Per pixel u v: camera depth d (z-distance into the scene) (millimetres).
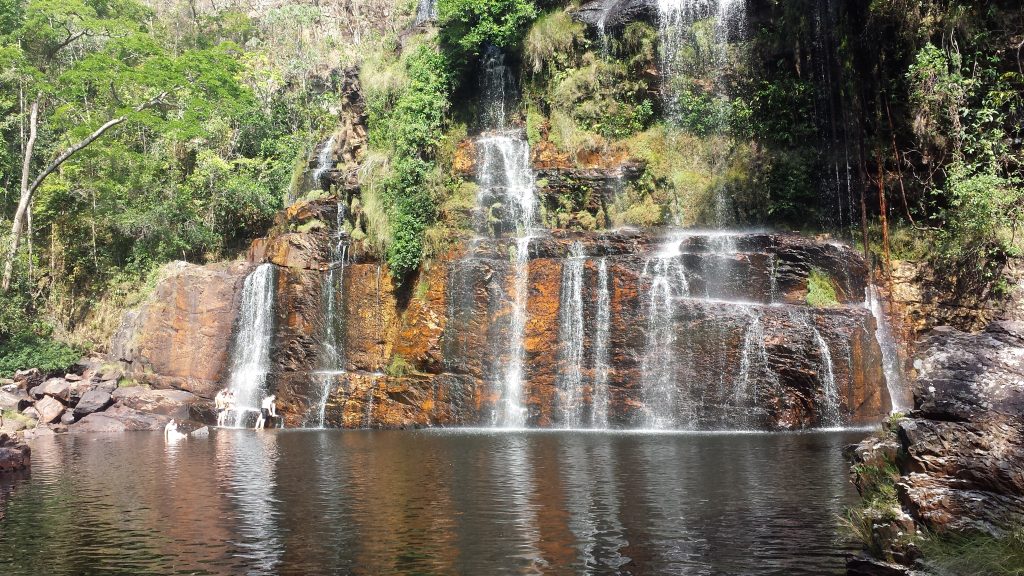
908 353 27531
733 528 11070
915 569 7660
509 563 9586
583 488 14289
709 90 36000
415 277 33125
